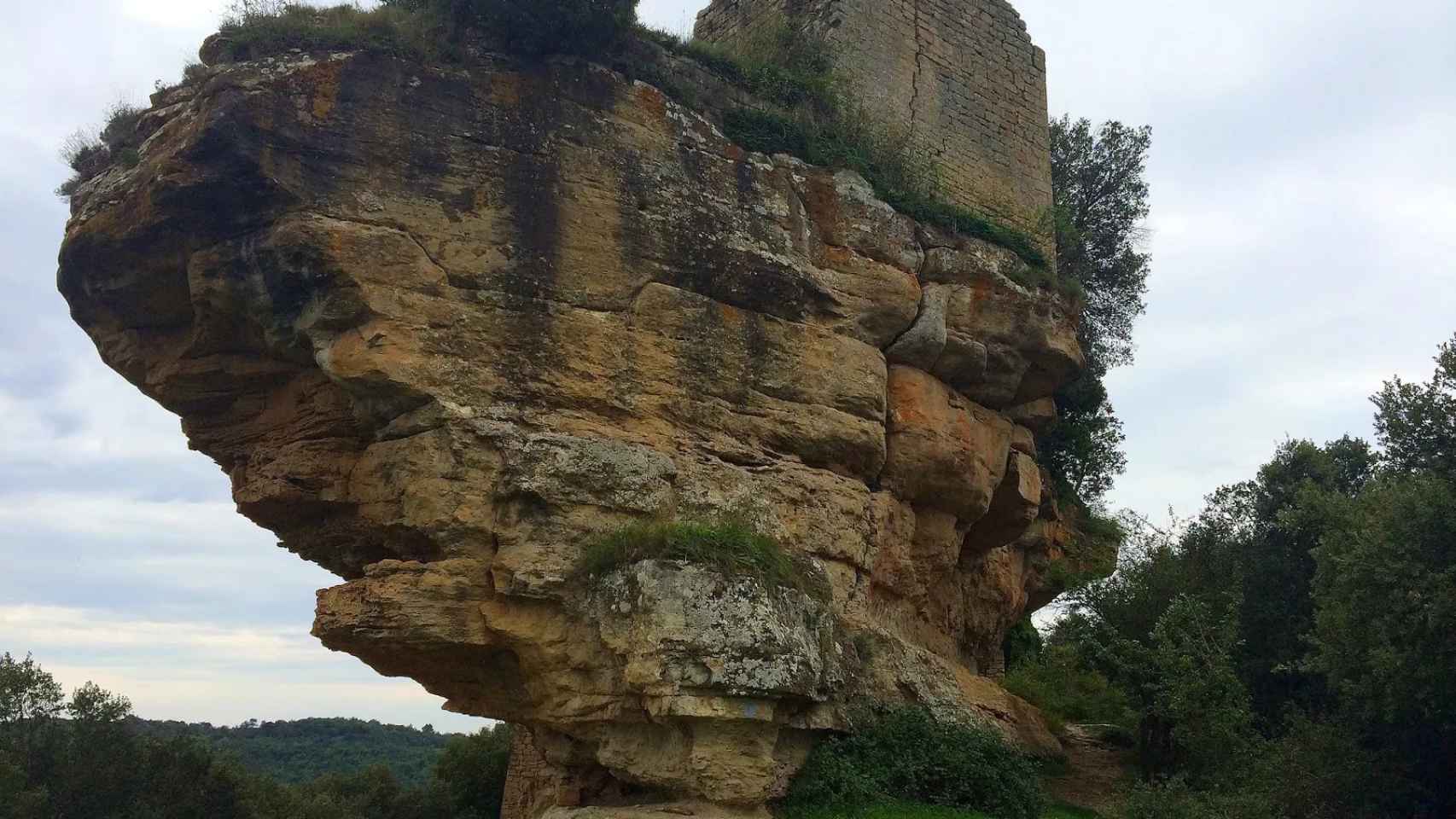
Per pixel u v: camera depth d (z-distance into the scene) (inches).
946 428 669.9
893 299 642.8
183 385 561.6
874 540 619.8
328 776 2028.8
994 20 805.2
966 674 725.3
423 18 540.1
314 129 494.9
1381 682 630.5
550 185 540.4
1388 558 643.5
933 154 740.7
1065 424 1017.5
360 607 482.6
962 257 682.2
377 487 511.8
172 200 492.4
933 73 756.0
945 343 665.0
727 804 458.3
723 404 569.0
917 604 701.3
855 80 711.7
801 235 618.2
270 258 489.4
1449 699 607.2
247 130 481.4
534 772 770.8
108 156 550.3
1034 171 803.4
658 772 470.6
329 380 527.2
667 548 474.0
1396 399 748.6
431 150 516.7
